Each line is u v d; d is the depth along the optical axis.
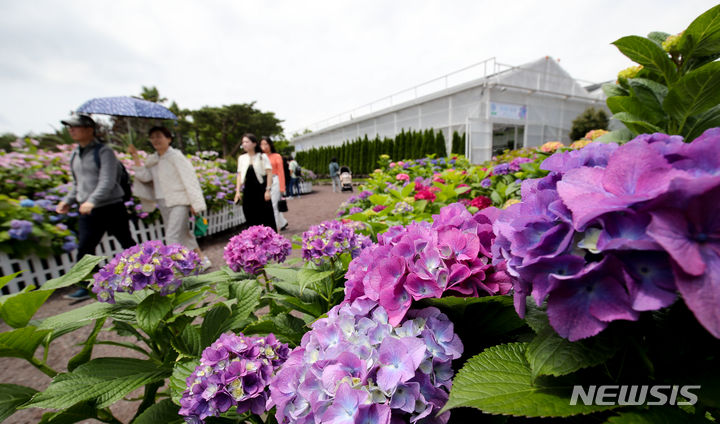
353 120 26.73
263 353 1.00
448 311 0.86
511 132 20.70
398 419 0.63
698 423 0.50
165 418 1.06
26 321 1.13
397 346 0.66
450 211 1.01
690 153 0.50
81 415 1.12
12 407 1.07
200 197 4.07
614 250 0.48
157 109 4.14
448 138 19.45
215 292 1.60
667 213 0.43
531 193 0.72
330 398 0.65
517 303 0.62
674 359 0.56
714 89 1.27
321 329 0.80
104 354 2.48
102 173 3.37
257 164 4.78
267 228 1.92
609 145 0.66
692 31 1.33
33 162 5.02
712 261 0.42
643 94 1.60
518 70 18.47
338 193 16.59
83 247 3.45
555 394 0.57
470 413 0.73
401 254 0.87
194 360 1.12
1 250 3.78
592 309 0.49
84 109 3.63
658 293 0.45
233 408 1.02
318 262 1.53
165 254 1.26
